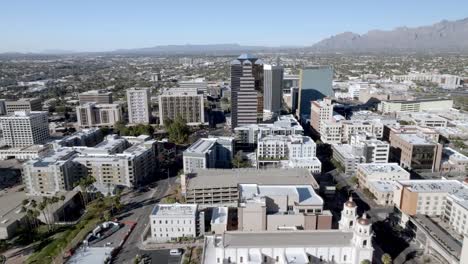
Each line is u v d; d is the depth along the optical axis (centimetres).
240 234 16325
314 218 19275
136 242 19362
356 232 15600
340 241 16000
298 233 16425
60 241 19150
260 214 19225
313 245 15788
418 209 19775
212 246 17238
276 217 19362
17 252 18538
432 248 17425
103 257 17450
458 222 17925
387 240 19025
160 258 17825
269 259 15800
